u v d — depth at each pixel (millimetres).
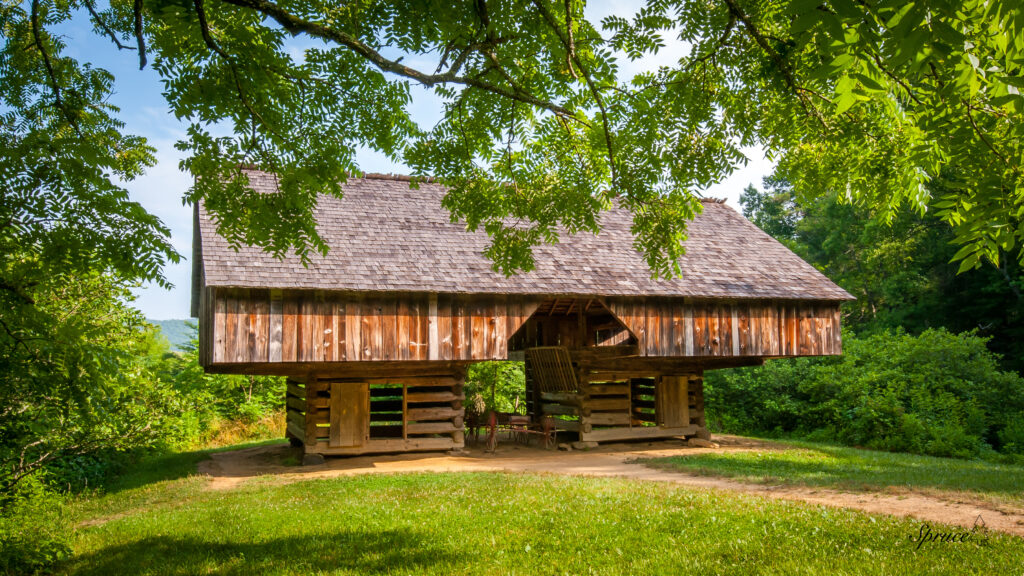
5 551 6938
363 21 4965
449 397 17188
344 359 14680
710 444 18766
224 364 14461
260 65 4633
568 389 18641
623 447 18375
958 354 21875
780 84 4793
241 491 12008
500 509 9297
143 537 8562
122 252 5070
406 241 16719
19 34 5785
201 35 4508
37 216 4961
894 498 9484
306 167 5422
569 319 21750
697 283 17688
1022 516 8078
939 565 6020
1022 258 2832
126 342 11969
